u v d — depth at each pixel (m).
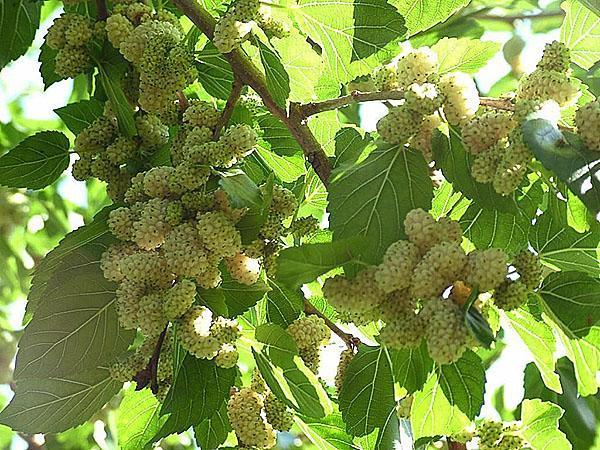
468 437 0.72
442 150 0.67
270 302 0.76
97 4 0.78
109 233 0.71
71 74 0.78
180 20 0.88
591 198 0.60
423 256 0.61
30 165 0.81
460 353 0.59
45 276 0.72
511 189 0.63
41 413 0.73
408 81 0.68
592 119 0.61
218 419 0.73
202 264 0.66
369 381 0.72
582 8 0.74
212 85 0.81
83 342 0.69
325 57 0.80
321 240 0.80
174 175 0.68
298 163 0.83
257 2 0.70
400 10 0.80
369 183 0.66
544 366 0.71
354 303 0.62
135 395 0.78
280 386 0.71
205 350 0.65
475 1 1.21
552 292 0.66
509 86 1.19
